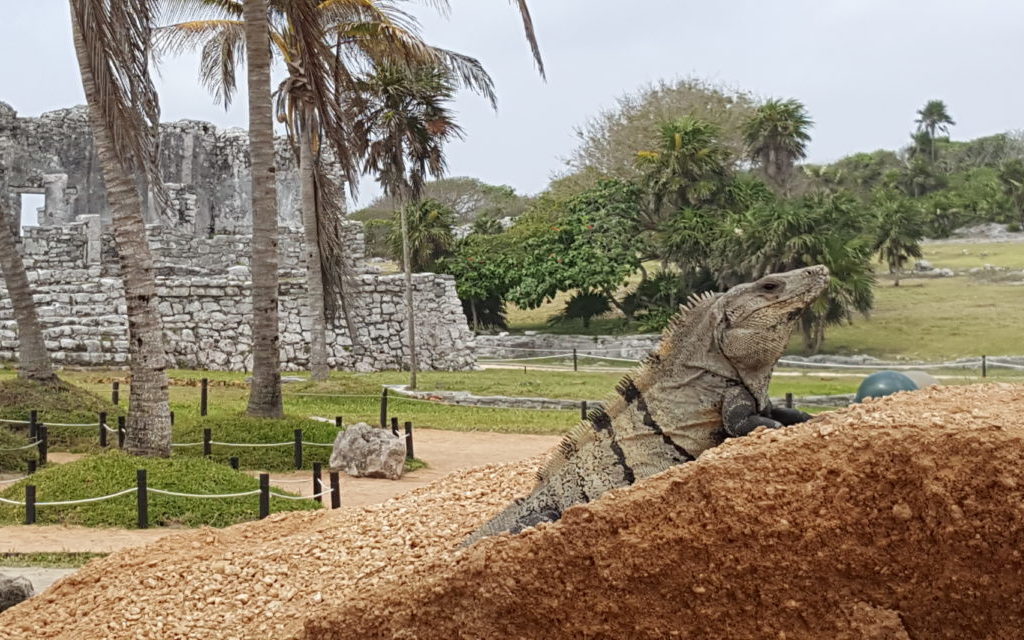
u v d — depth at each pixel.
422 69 26.55
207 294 32.44
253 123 19.02
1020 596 4.39
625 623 4.92
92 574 7.51
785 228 38.31
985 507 4.43
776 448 4.91
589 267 42.62
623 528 4.95
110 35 14.38
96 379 27.33
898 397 5.50
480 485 8.13
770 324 5.66
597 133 56.28
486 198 75.19
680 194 44.56
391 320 34.84
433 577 5.22
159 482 13.48
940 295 47.97
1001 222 72.56
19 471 16.45
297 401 25.00
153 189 15.84
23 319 20.22
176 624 6.50
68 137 42.81
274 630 6.05
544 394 27.59
